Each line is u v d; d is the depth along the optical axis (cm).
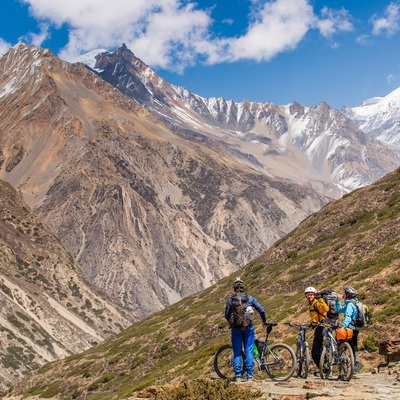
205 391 1466
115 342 8844
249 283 7662
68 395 7475
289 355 1780
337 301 1817
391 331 2553
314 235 7581
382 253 4831
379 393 1422
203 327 6812
